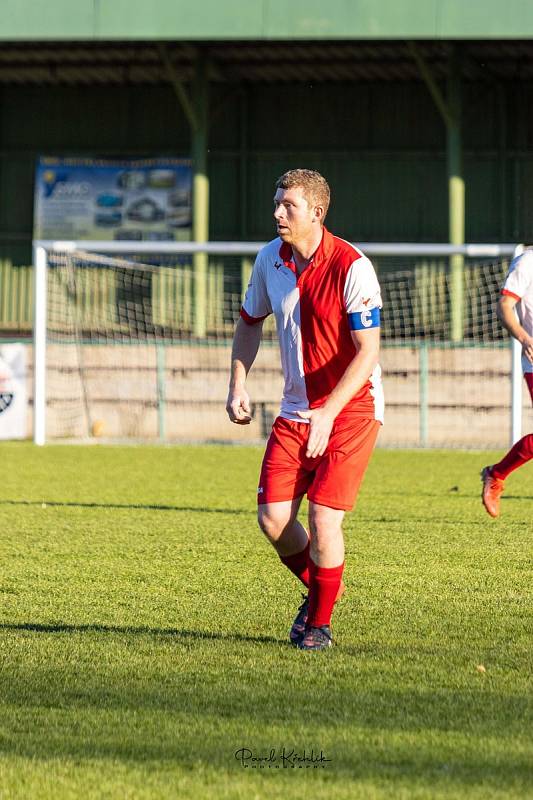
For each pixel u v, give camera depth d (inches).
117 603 740.7
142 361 2679.6
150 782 393.1
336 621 676.7
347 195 3314.5
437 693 509.0
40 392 2230.6
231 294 3294.8
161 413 2677.2
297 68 3196.4
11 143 3358.8
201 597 761.6
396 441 2605.8
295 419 597.3
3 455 2007.9
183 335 3034.0
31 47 3061.0
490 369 2576.3
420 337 3100.4
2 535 1070.4
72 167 3292.3
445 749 427.5
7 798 378.9
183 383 2679.6
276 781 392.5
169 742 438.0
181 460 1955.0
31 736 446.6
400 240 3292.3
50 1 2659.9
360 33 2615.7
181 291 3206.2
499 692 511.2
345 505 579.8
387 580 824.3
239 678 538.0
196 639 627.8
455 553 956.6
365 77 3260.3
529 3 2571.4
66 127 3353.8
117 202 3280.0
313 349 583.8
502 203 3243.1
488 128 3245.6
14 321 3346.5
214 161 3341.5
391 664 564.7
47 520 1178.0
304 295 581.6
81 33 2664.9
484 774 398.3
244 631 650.8
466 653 589.6
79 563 908.0
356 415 587.5
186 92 3277.6
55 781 394.6
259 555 949.8
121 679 537.0
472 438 2586.1
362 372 564.1
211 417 2679.6
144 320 3198.8
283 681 532.1
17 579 833.5
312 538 584.1
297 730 452.8
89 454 2055.9
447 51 2950.3
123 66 3208.7
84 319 3164.4
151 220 3272.6
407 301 3166.8
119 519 1187.3
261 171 3334.2
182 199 3262.8
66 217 3297.2
